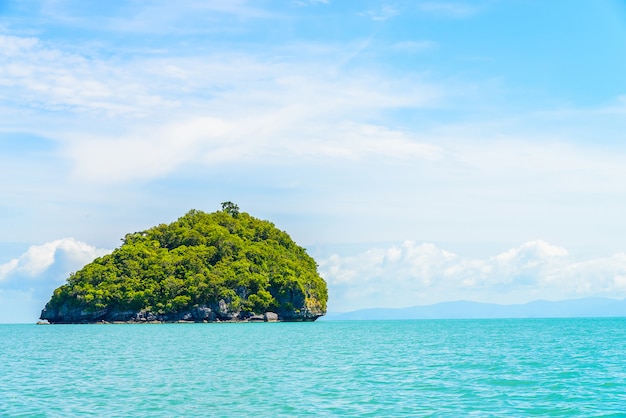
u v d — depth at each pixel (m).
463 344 79.31
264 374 45.69
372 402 33.00
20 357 62.97
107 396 35.72
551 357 58.00
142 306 194.00
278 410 31.09
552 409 30.98
